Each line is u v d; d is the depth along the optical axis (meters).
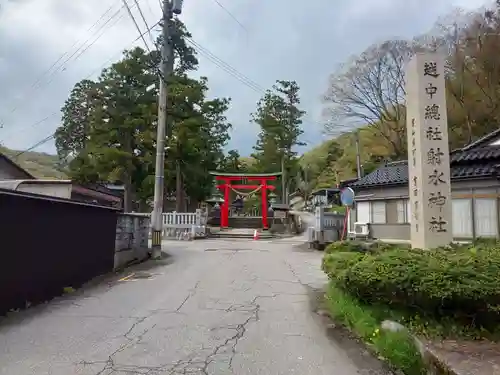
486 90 29.55
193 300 7.10
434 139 7.73
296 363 4.20
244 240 22.95
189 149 26.22
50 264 7.22
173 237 22.67
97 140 25.81
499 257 5.00
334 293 6.86
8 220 6.00
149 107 25.19
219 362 4.20
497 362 3.64
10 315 5.91
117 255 10.70
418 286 4.54
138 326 5.45
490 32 28.92
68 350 4.49
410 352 4.14
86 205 8.68
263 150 42.53
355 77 36.47
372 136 42.50
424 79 7.90
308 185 53.22
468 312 4.44
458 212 13.80
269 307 6.64
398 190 16.83
